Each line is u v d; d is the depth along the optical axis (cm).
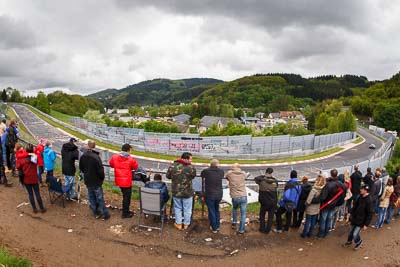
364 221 807
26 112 8494
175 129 8288
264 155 3816
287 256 774
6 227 781
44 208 901
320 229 880
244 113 18575
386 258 803
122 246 749
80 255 699
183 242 784
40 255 677
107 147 3850
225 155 3678
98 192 857
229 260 731
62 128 5784
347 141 6103
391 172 2656
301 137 4709
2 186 1068
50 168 960
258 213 1111
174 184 820
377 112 10538
